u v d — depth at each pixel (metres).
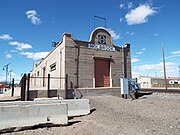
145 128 6.26
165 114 8.37
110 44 17.42
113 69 17.12
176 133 5.59
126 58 18.36
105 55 16.83
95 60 16.30
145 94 18.20
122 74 17.62
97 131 5.92
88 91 13.63
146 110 9.30
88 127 6.46
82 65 15.18
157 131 5.86
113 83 16.83
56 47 17.16
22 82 10.79
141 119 7.62
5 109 5.99
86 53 15.63
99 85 16.12
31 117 6.38
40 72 25.72
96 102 11.53
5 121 5.90
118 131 5.90
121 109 9.66
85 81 15.06
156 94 17.36
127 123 7.06
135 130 6.01
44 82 22.41
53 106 6.87
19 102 7.66
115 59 17.47
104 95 14.32
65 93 12.55
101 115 8.79
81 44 15.51
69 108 8.94
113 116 8.37
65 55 14.41
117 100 12.27
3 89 36.50
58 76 15.83
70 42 14.88
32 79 33.94
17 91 18.91
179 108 9.70
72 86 14.27
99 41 16.69
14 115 6.10
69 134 5.62
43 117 6.59
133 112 8.91
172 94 16.16
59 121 6.82
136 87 16.00
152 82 66.81
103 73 16.64
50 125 6.64
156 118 7.69
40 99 9.97
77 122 7.47
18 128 6.02
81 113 9.16
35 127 6.38
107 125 6.76
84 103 9.43
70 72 14.41
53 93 11.84
